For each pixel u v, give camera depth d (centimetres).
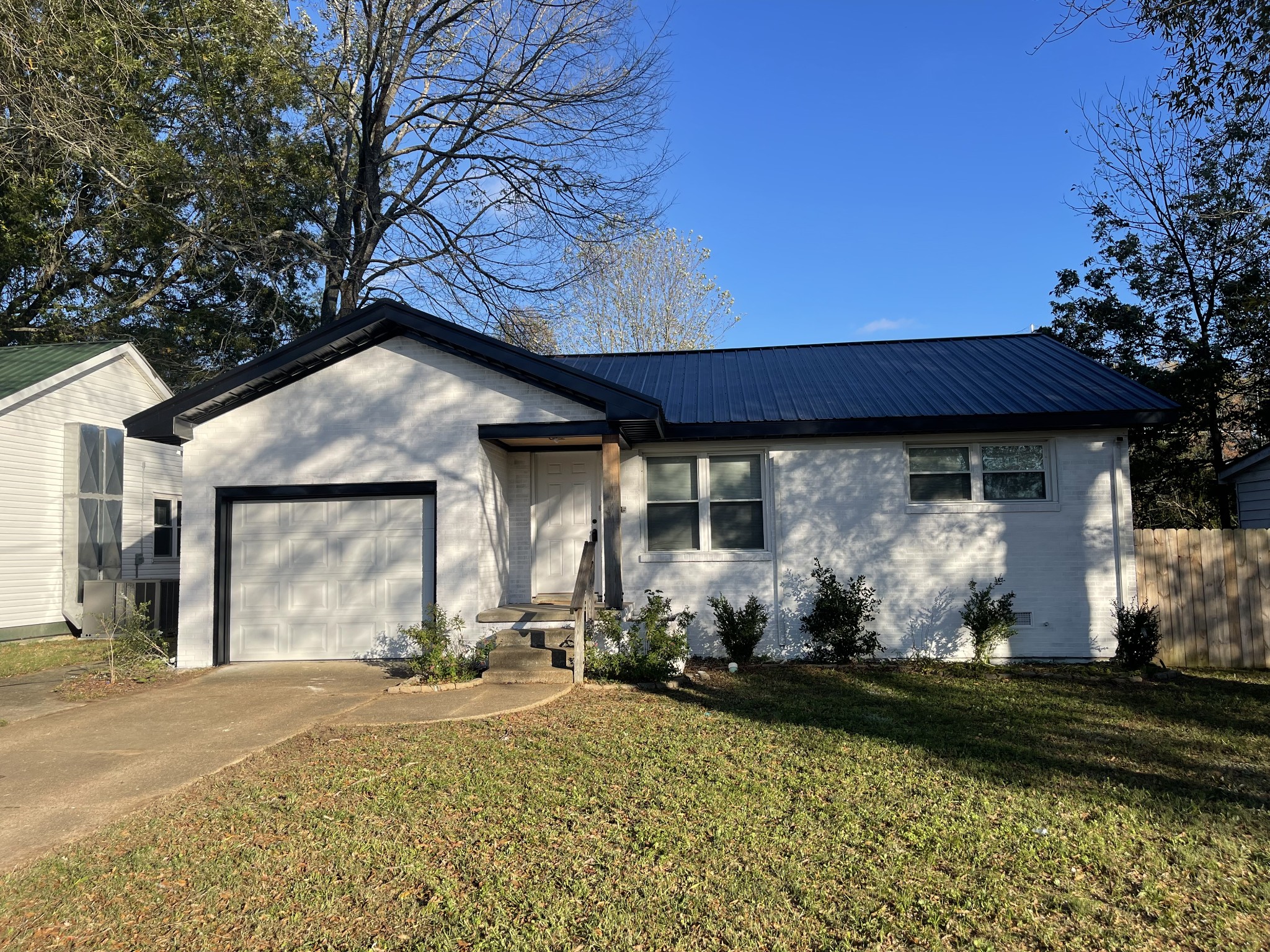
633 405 1090
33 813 604
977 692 990
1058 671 1138
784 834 530
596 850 512
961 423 1176
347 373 1177
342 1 2325
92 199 2356
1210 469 1978
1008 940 404
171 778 678
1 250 2275
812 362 1504
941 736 765
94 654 1423
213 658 1184
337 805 601
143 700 981
